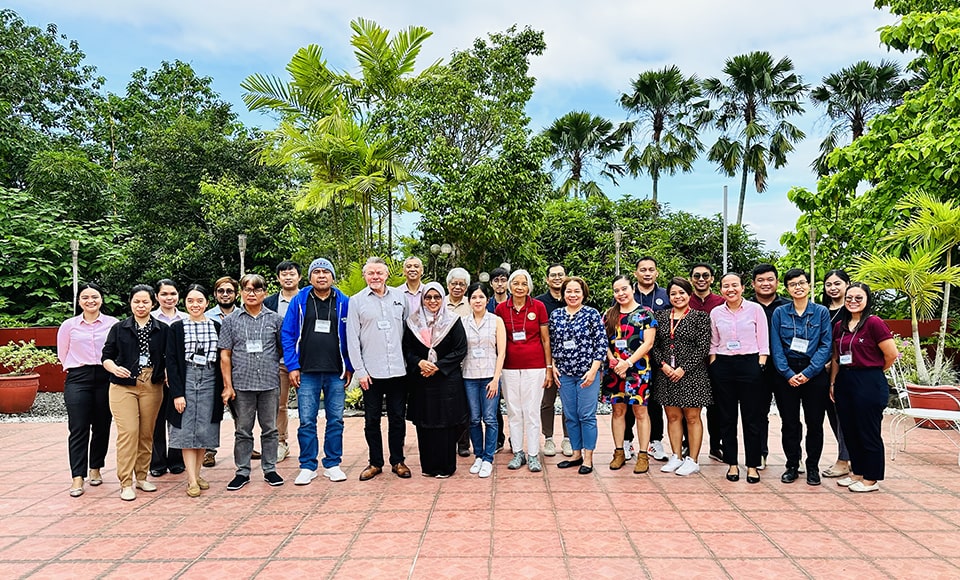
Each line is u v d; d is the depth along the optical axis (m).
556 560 3.52
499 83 13.67
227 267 15.39
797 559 3.53
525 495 4.71
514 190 11.31
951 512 4.31
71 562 3.56
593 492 4.79
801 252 11.93
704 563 3.47
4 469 5.70
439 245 11.38
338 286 9.38
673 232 18.23
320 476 5.32
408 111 11.70
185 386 4.72
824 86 26.06
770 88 26.17
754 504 4.49
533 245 12.36
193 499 4.71
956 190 9.74
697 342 5.11
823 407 4.92
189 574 3.38
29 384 8.72
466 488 4.91
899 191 10.25
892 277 7.42
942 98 9.84
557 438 6.84
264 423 5.07
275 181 17.58
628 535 3.90
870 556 3.56
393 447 5.27
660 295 5.74
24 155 17.67
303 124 11.94
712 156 28.05
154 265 15.03
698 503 4.51
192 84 24.44
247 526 4.11
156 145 17.09
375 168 11.13
